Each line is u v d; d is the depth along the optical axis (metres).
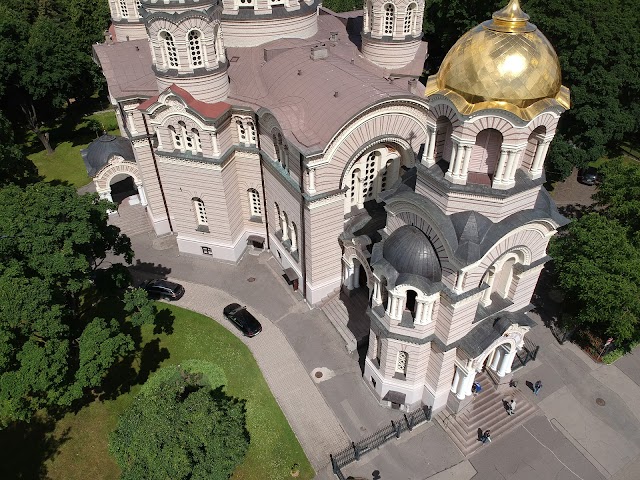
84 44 85.38
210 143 41.72
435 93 25.97
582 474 32.41
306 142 35.44
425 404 35.53
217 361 39.62
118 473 32.81
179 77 39.91
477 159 27.75
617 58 58.84
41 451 33.91
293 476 32.25
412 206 29.12
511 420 35.12
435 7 77.69
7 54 61.56
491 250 27.73
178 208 47.06
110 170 52.50
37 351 28.02
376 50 47.44
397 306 30.73
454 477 32.19
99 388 37.56
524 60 23.73
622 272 35.69
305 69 41.22
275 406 36.25
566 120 59.62
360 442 33.72
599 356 39.38
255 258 49.94
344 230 40.41
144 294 37.22
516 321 31.77
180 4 37.19
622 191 40.66
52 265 31.30
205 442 27.89
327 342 41.00
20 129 75.12
